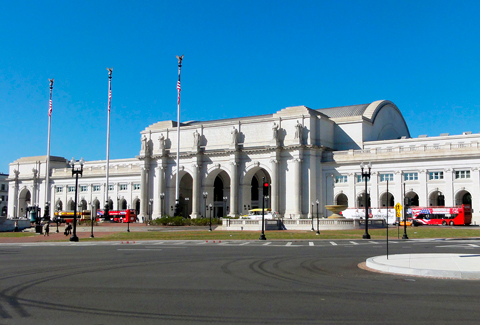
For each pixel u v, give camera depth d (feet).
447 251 126.82
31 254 128.06
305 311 54.19
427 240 183.42
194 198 417.49
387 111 437.17
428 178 342.44
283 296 62.95
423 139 368.27
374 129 411.13
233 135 404.57
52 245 171.22
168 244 168.55
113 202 508.53
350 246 151.64
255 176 445.78
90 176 524.52
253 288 69.15
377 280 76.02
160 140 442.91
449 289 67.56
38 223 302.04
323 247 147.74
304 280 76.64
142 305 57.57
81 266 96.84
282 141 388.37
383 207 357.82
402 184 350.64
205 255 120.67
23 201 591.37
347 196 372.17
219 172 428.15
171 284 72.95
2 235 256.11
